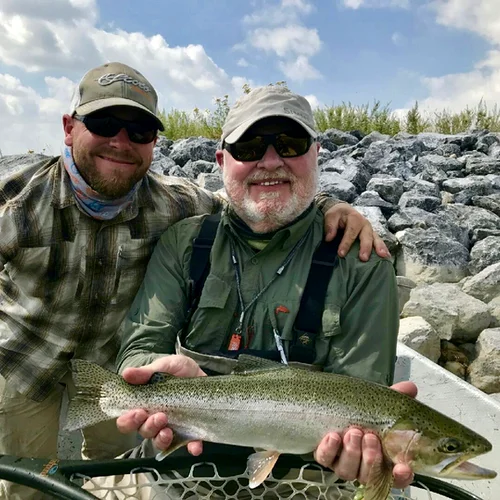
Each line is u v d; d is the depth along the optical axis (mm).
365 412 735
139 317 952
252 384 778
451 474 721
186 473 833
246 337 908
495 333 1529
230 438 772
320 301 881
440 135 3490
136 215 1069
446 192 2576
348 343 871
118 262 1059
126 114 974
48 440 1178
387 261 913
